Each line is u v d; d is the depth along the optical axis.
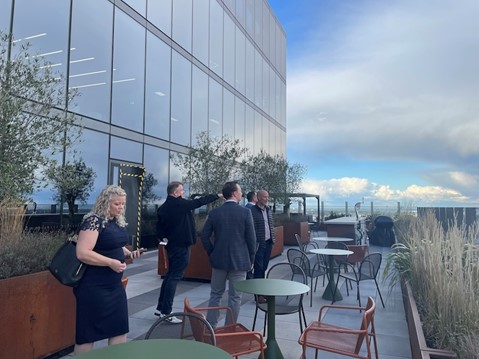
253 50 23.52
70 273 3.03
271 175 16.22
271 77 27.27
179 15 14.82
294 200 23.91
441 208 11.43
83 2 9.85
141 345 2.32
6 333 3.49
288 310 4.46
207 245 4.93
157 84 13.23
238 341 3.48
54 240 4.83
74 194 9.27
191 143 15.34
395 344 4.72
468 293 4.14
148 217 12.44
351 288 7.90
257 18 24.55
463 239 5.24
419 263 5.64
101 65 10.48
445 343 3.78
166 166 13.52
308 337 3.61
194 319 3.10
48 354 3.97
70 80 9.32
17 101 4.04
